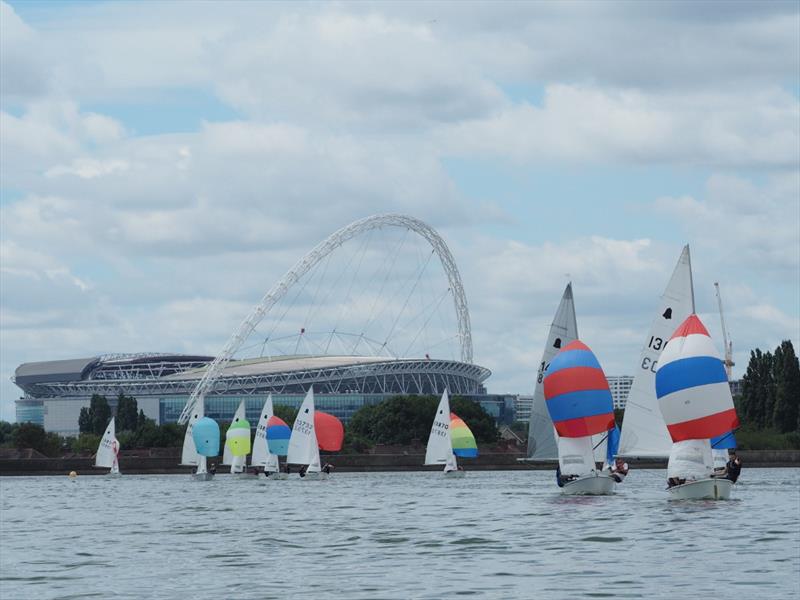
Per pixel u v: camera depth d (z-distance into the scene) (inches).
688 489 3892.7
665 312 4315.9
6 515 4731.8
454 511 4296.3
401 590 2201.0
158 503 5442.9
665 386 3836.1
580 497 4446.4
